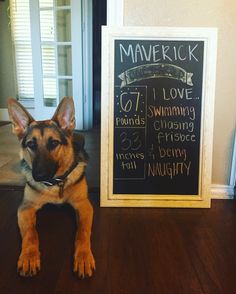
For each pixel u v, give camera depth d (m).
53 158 1.33
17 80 4.85
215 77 1.51
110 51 1.48
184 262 1.13
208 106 1.51
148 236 1.31
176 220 1.45
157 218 1.47
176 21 1.51
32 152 1.35
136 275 1.05
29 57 4.76
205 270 1.08
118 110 1.52
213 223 1.43
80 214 1.35
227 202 1.65
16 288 0.98
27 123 1.40
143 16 1.50
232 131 1.63
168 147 1.55
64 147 1.38
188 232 1.34
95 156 2.59
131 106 1.52
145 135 1.55
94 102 4.21
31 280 1.02
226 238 1.30
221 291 0.98
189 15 1.50
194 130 1.54
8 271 1.06
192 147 1.55
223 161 1.67
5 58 4.76
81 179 1.44
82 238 1.18
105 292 0.97
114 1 1.49
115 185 1.57
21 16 4.61
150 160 1.56
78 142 1.57
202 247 1.23
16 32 4.68
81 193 1.43
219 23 1.51
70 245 1.23
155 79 1.51
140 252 1.19
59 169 1.37
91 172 2.16
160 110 1.53
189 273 1.07
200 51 1.49
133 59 1.49
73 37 3.60
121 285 1.00
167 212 1.53
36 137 1.34
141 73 1.50
